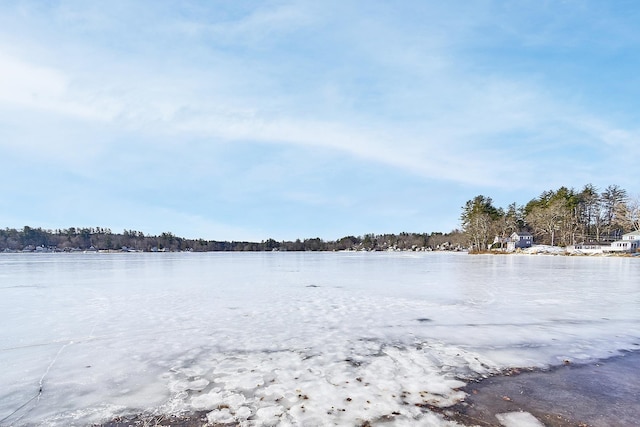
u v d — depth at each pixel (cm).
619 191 7381
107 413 388
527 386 451
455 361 546
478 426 353
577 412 382
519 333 709
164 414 383
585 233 7625
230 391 441
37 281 1881
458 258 4750
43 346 641
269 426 355
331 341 662
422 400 411
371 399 414
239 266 3231
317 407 395
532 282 1605
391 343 646
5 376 499
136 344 651
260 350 610
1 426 362
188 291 1401
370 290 1378
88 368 528
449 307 993
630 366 523
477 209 7544
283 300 1148
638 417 371
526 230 8581
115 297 1248
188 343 655
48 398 427
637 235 5556
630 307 977
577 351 593
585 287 1412
